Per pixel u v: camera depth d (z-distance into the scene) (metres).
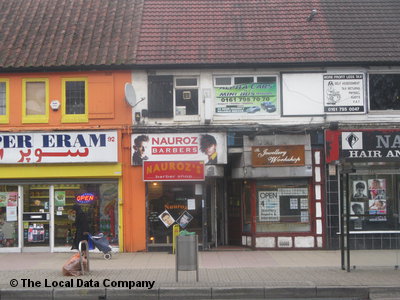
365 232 15.77
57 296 10.38
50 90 16.19
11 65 16.03
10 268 13.09
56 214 16.20
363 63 15.86
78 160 15.79
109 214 16.12
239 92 16.12
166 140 15.86
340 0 18.61
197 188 15.97
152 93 16.14
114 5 18.62
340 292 10.37
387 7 18.27
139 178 15.95
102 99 16.11
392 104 16.11
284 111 15.95
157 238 15.98
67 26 17.72
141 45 16.70
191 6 18.47
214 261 13.91
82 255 12.41
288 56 16.09
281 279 11.17
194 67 15.98
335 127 15.69
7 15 18.34
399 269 12.37
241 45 16.62
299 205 16.02
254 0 18.75
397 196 15.94
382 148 15.70
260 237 15.90
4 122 16.09
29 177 15.98
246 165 15.63
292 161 15.63
